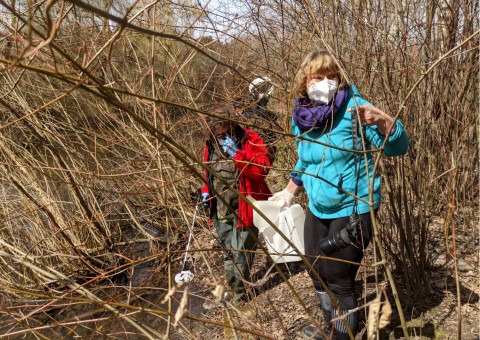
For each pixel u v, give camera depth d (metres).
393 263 3.07
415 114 3.24
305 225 2.41
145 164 4.18
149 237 4.32
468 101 3.35
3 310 1.87
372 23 2.83
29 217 4.06
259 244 1.34
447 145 3.34
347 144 2.13
